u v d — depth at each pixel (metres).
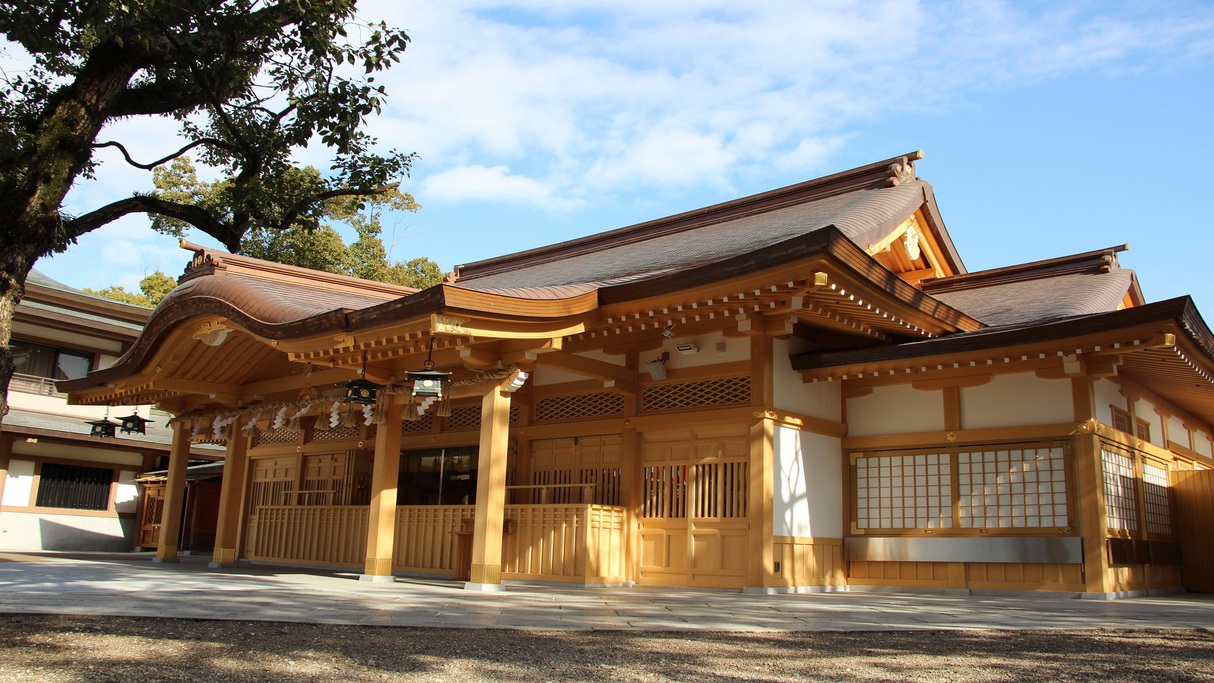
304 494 16.73
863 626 7.17
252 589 9.30
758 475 10.81
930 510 11.52
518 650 5.84
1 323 7.12
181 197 29.48
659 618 7.48
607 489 12.39
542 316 9.95
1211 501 13.02
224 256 12.52
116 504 23.61
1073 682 5.10
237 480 15.23
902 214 13.57
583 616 7.53
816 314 10.60
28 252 7.30
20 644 5.55
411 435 15.15
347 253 31.45
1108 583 10.23
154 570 12.23
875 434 12.20
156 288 37.78
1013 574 10.81
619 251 17.52
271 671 5.00
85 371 23.86
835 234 8.88
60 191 7.41
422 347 10.25
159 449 23.84
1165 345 9.39
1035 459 10.80
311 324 10.38
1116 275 14.09
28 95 8.66
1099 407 10.94
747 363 11.26
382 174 9.89
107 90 7.74
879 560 11.78
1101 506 10.28
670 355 12.09
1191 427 15.31
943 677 5.20
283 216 9.59
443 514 13.09
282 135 9.05
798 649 6.09
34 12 7.09
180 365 14.19
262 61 8.98
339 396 12.91
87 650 5.44
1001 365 11.03
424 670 5.13
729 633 6.73
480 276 21.08
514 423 13.61
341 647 5.79
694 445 11.77
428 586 10.55
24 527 21.70
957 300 14.64
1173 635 6.98
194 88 8.84
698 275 9.95
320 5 8.32
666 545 11.77
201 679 4.76
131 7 7.10
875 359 11.17
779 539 10.88
